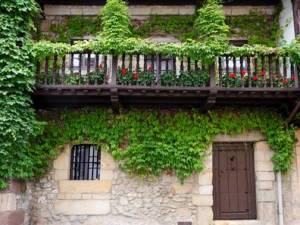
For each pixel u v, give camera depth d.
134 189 8.84
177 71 9.27
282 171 8.90
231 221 8.77
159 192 8.83
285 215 8.76
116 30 8.36
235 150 9.27
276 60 8.55
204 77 8.42
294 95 8.37
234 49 8.40
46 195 8.77
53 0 9.84
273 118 9.09
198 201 8.77
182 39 9.84
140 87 8.22
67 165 8.93
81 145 9.18
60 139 8.95
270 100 8.75
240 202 9.04
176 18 10.01
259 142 9.11
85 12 10.01
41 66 8.73
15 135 7.48
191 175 8.90
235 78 8.44
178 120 9.05
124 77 8.38
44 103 8.92
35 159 8.65
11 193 7.41
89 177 9.09
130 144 8.93
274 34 9.84
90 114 9.06
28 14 8.21
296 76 8.38
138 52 8.38
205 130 9.00
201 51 8.31
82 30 9.88
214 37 8.41
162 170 8.90
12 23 7.91
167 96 8.46
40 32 9.71
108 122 9.05
